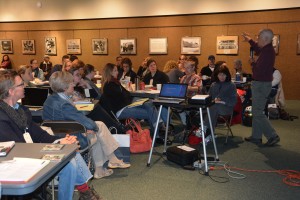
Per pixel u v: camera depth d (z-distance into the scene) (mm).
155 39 9320
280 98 6145
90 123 2877
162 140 4375
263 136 4793
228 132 4766
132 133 4008
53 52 10688
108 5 9656
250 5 8078
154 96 4688
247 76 6883
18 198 1816
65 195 2133
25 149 1725
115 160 3375
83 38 10234
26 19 10773
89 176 2404
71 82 2932
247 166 3490
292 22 7812
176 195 2775
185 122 4902
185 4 8758
